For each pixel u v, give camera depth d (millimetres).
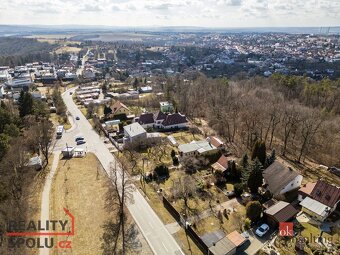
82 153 80875
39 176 68250
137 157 77938
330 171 72500
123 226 50875
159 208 56094
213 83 134500
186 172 70062
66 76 193375
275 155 75938
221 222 51812
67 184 64625
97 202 57938
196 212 54656
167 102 124812
